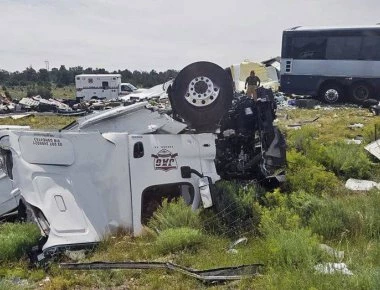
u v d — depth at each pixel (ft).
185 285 14.67
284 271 14.51
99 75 166.81
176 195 21.53
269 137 24.02
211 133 22.21
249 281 14.65
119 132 21.74
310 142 35.17
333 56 83.10
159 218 19.58
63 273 15.69
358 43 81.05
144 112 22.84
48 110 111.75
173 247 17.52
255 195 22.39
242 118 24.79
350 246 17.40
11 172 22.12
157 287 14.66
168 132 22.11
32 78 331.36
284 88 88.12
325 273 13.80
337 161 31.19
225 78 22.26
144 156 20.54
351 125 55.52
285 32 86.48
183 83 22.15
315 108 80.84
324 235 18.69
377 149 33.78
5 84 304.50
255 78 52.26
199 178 21.21
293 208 20.84
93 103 109.50
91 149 20.07
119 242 18.40
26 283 15.40
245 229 19.69
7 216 22.84
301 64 85.81
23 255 17.31
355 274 13.64
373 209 20.01
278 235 16.72
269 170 24.26
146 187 20.31
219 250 17.49
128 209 19.85
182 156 21.35
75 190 19.20
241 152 25.32
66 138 19.90
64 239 17.72
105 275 15.49
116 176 19.95
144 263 15.96
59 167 19.58
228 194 21.61
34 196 18.78
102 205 19.44
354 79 82.23
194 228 19.27
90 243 18.10
